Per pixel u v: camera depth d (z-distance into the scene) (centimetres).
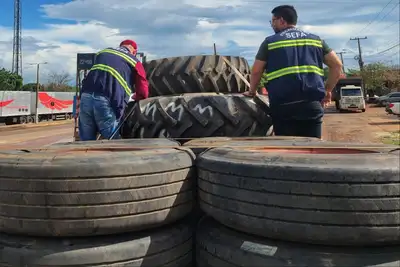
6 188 219
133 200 216
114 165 213
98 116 431
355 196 186
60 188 211
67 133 3002
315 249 196
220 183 221
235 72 458
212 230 233
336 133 2084
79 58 964
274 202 199
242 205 209
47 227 213
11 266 218
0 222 222
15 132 3288
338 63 414
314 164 194
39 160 219
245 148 261
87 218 211
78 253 212
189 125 378
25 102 4619
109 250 215
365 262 188
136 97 456
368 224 185
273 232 200
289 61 387
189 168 242
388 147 265
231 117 378
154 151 241
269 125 406
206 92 446
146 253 221
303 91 384
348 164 191
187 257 242
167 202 227
